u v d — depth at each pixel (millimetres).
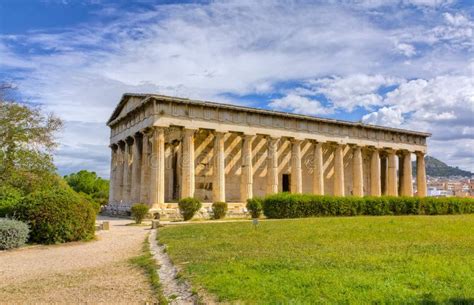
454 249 15984
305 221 28438
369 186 67250
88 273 14062
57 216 22203
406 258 13883
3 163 32125
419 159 68500
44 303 10414
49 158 34469
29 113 33844
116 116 59656
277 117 53344
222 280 11172
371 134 61844
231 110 49844
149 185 48062
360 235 20547
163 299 10234
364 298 9219
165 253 17562
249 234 22172
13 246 20312
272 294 9750
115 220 42875
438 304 8766
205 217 43312
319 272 11797
